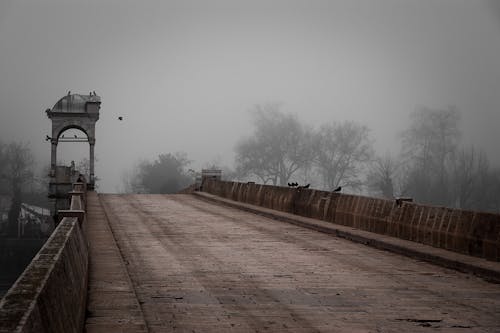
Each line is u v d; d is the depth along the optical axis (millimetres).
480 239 17328
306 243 22688
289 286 14523
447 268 17203
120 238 24000
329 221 28094
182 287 14281
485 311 12062
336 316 11648
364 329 10672
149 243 22516
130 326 9695
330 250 20875
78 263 10242
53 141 70000
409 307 12414
